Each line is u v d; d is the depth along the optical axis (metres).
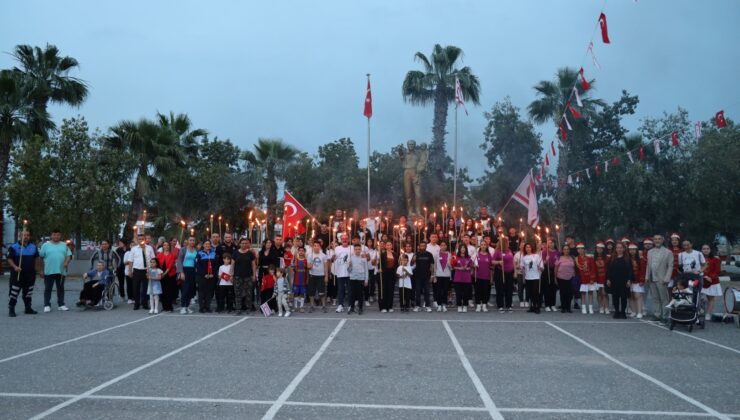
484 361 8.58
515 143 31.22
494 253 15.07
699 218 26.89
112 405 6.23
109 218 26.12
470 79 28.56
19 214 25.55
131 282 16.89
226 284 14.16
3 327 11.70
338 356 8.88
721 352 9.39
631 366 8.30
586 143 31.94
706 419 5.89
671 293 13.28
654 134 28.03
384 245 14.68
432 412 6.04
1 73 25.73
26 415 5.86
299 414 5.94
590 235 31.09
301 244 14.77
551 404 6.36
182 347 9.55
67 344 9.80
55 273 14.38
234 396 6.61
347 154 33.16
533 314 14.18
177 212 30.80
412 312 14.39
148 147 27.86
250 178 31.39
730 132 26.77
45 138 27.39
